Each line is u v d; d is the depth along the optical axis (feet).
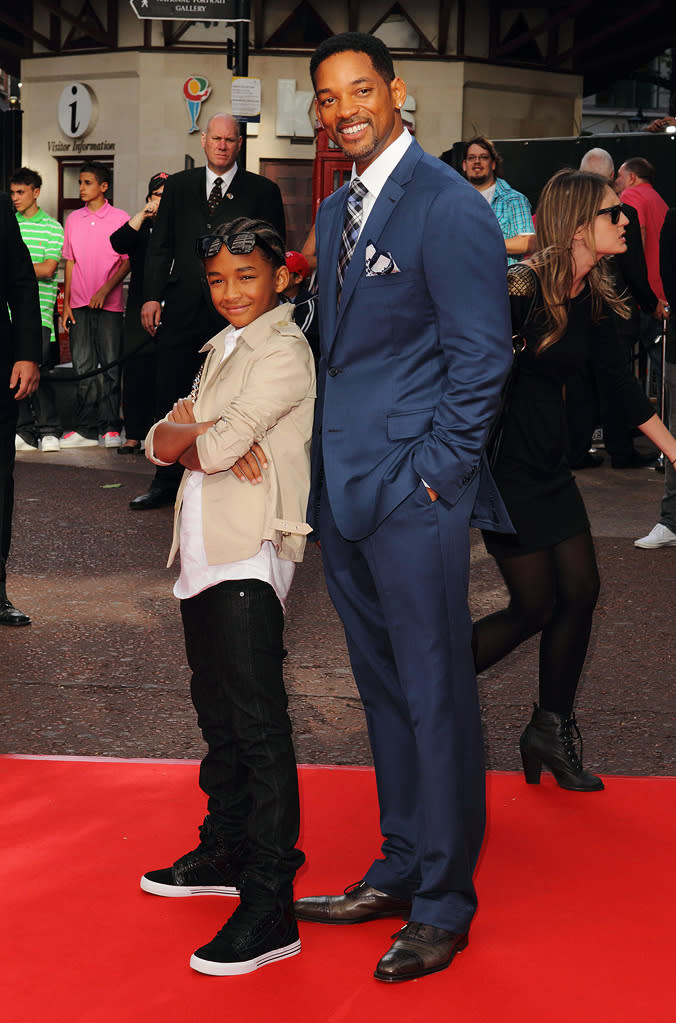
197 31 60.54
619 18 63.00
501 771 12.80
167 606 19.30
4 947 8.86
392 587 8.89
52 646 16.99
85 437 36.60
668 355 23.32
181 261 24.82
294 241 61.11
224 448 8.95
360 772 12.44
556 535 11.65
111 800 11.56
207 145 24.32
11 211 16.93
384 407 8.84
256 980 8.50
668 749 13.55
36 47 64.59
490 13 60.90
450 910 8.80
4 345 16.99
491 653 11.78
